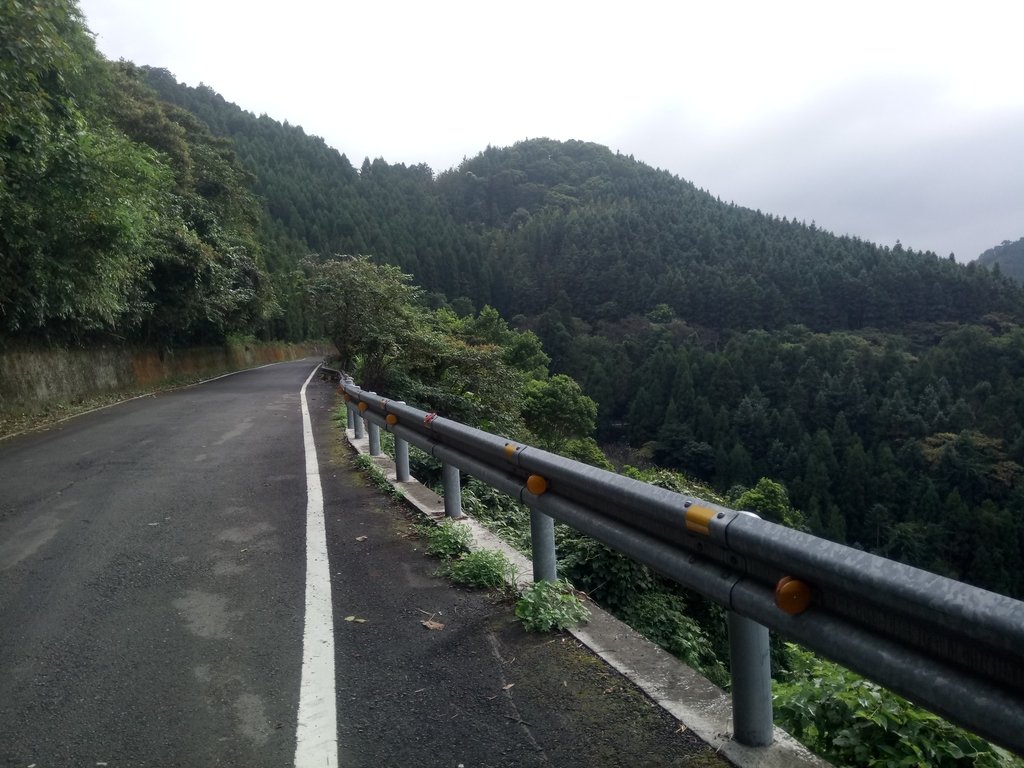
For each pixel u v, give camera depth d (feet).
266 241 245.45
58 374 60.23
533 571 14.99
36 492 25.44
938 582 6.31
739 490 74.33
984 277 372.99
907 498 184.44
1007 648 5.64
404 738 9.57
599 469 12.20
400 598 14.75
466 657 11.97
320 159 575.79
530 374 169.58
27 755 9.25
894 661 6.75
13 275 44.78
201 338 120.26
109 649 12.42
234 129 548.72
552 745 9.31
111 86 93.66
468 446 17.85
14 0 32.37
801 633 7.77
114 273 53.47
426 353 71.31
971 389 251.19
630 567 22.79
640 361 338.95
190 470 29.14
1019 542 158.92
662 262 460.96
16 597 14.99
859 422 236.63
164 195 81.82
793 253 476.95
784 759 8.63
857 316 386.93
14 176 39.93
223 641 12.72
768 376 273.95
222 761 9.09
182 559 17.44
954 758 9.60
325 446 35.73
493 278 443.73
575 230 499.10
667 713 9.91
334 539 19.08
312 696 10.72
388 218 495.82
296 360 219.41
